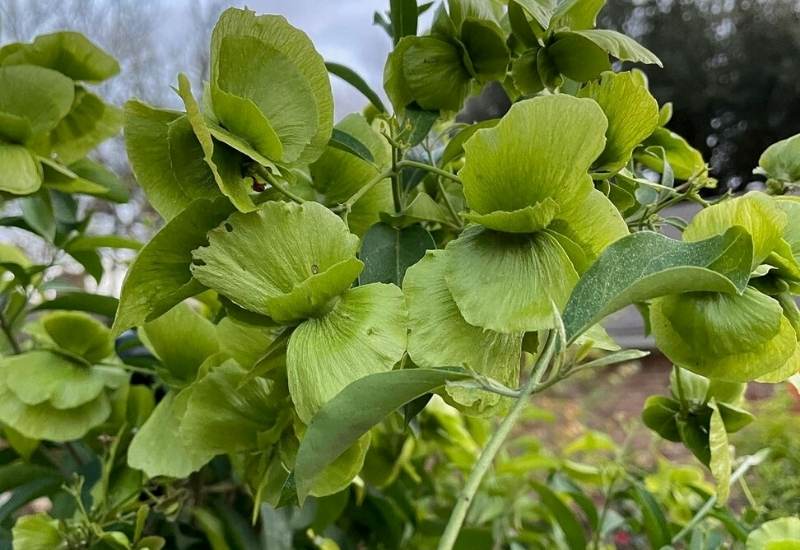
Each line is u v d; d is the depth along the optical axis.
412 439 0.31
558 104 0.12
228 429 0.17
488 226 0.13
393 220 0.17
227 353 0.17
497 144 0.12
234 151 0.13
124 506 0.22
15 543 0.20
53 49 0.23
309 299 0.13
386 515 0.30
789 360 0.14
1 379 0.22
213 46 0.13
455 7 0.17
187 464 0.18
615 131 0.15
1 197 0.25
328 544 0.28
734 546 0.25
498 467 0.35
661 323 0.14
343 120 0.19
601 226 0.13
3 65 0.23
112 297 0.26
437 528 0.33
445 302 0.13
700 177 0.18
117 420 0.25
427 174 0.20
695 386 0.19
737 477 0.24
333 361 0.12
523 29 0.17
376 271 0.16
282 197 0.14
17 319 0.31
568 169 0.12
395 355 0.12
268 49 0.14
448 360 0.12
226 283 0.13
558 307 0.12
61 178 0.24
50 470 0.26
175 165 0.13
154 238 0.13
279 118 0.14
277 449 0.16
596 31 0.16
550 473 0.34
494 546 0.33
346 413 0.11
